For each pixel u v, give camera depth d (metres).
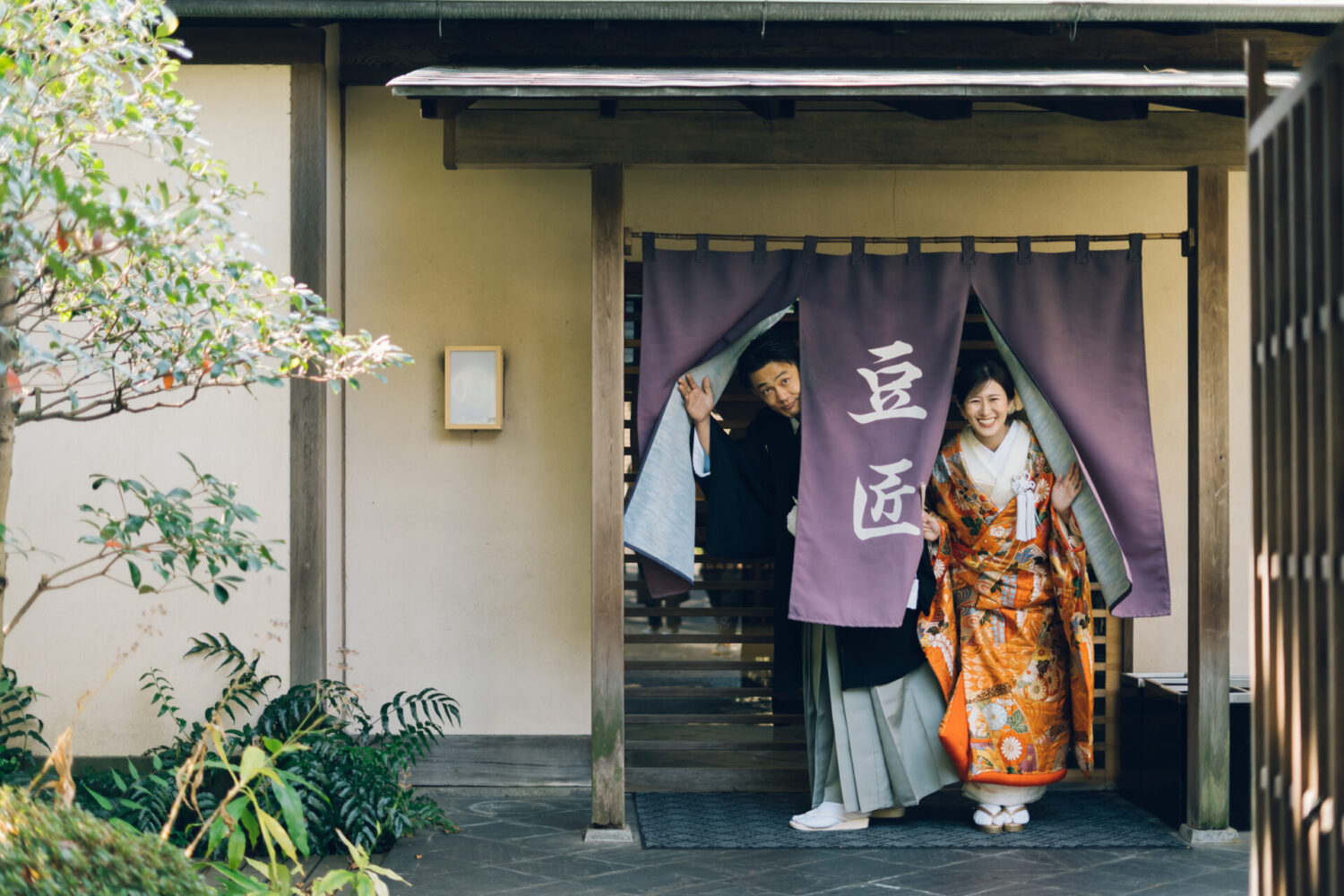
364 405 5.61
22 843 2.38
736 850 4.66
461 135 4.75
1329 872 2.22
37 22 3.08
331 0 4.77
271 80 4.96
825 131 4.80
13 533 4.88
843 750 4.93
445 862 4.48
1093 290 4.82
